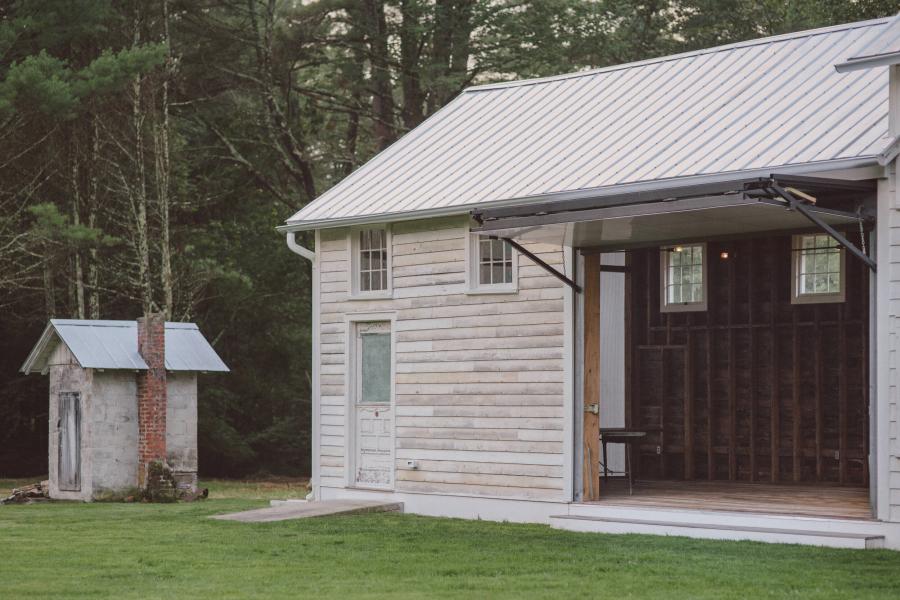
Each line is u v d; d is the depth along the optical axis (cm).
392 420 1922
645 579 1203
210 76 3541
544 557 1366
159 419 2244
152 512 1939
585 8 3684
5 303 3438
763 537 1440
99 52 3353
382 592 1153
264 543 1512
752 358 1995
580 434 1692
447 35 3650
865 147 1408
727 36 3819
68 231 2905
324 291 2038
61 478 2291
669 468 2067
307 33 3569
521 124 2006
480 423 1806
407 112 3778
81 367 2225
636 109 1859
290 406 4031
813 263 1944
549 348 1733
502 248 1814
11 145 3203
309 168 3781
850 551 1344
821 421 1917
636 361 2109
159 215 3434
